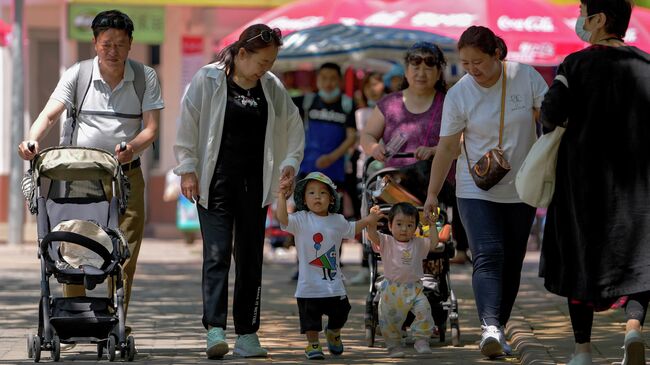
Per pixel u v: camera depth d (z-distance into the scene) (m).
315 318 21.30
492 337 20.75
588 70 17.91
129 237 22.19
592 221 17.70
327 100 34.94
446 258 23.00
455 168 23.27
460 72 44.72
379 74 40.53
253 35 20.91
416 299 21.64
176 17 59.94
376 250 22.39
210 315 21.19
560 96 17.80
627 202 17.64
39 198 21.12
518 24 39.94
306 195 21.56
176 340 23.86
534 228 48.62
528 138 21.16
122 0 52.09
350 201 36.56
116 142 21.88
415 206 22.45
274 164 21.88
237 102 21.22
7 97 60.81
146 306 29.72
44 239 20.44
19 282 35.69
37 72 61.81
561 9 43.53
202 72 21.36
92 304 20.81
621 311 27.59
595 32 18.28
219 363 20.81
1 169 60.94
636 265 17.50
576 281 17.89
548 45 39.47
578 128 17.94
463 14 40.41
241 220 21.47
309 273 21.33
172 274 38.88
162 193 60.59
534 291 33.16
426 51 23.62
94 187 21.77
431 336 22.78
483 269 21.05
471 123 21.11
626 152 17.72
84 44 60.22
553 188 18.30
